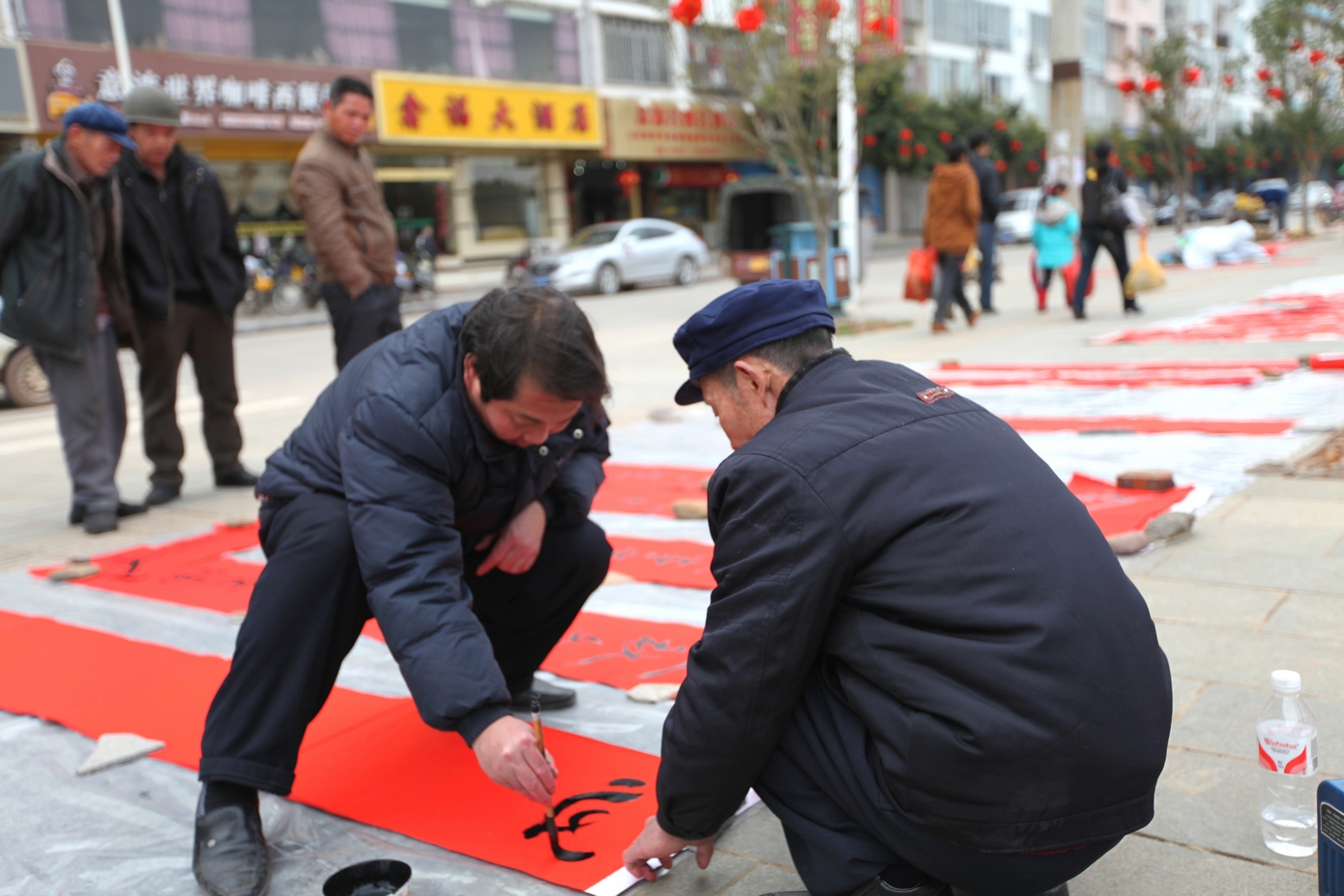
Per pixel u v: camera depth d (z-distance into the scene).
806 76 17.05
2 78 16.59
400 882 2.00
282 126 20.36
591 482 2.64
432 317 2.31
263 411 8.45
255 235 20.64
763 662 1.61
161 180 5.25
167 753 2.71
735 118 12.20
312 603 2.21
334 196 5.25
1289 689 2.00
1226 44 51.66
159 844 2.32
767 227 19.02
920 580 1.54
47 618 3.80
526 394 1.99
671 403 7.63
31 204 4.74
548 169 26.23
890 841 1.64
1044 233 11.22
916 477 1.57
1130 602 1.59
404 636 2.02
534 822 2.31
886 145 30.86
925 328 10.98
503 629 2.75
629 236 20.62
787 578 1.57
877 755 1.62
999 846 1.56
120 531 5.05
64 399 4.96
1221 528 3.91
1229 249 16.41
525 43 24.81
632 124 26.97
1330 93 21.61
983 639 1.52
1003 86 41.66
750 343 1.77
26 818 2.45
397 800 2.43
